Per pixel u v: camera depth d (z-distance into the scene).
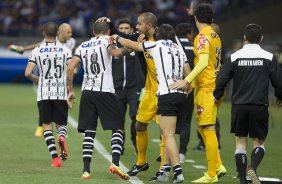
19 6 92.50
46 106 27.80
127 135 39.41
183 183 24.36
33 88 74.69
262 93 23.02
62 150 27.86
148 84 25.64
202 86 24.66
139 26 25.22
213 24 28.67
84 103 24.70
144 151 26.12
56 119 27.92
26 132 39.00
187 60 24.89
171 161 23.98
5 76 81.62
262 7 78.50
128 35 25.73
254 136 23.34
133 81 31.30
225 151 34.03
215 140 24.69
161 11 90.50
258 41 23.41
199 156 32.09
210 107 24.52
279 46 52.53
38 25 90.81
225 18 82.56
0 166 27.27
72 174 25.62
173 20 84.50
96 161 29.06
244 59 23.12
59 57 27.91
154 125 44.97
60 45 28.06
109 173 26.06
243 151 23.41
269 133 42.31
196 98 24.78
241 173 23.25
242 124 23.27
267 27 77.94
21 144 34.03
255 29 23.31
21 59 81.69
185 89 23.58
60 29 34.84
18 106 54.53
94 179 24.52
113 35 24.62
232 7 84.44
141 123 25.80
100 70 24.59
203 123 24.59
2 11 91.56
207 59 23.58
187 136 29.69
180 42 27.12
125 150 33.22
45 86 27.83
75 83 80.19
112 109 24.58
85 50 24.81
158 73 24.00
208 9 24.42
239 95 23.19
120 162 29.48
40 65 27.91
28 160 29.08
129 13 90.12
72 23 88.38
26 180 24.06
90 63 24.64
